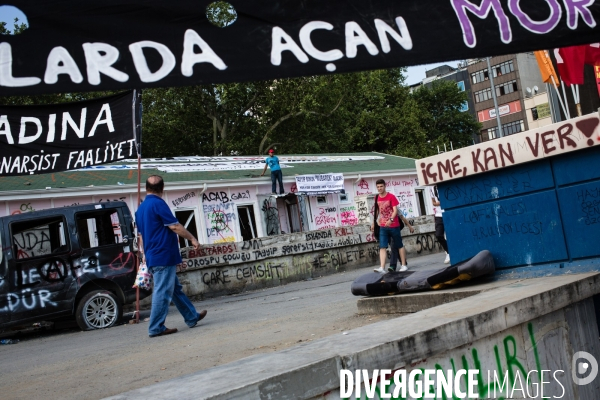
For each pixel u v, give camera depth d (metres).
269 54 3.10
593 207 5.79
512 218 6.33
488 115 92.56
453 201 6.79
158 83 2.86
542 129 5.98
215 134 37.75
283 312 8.20
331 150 45.31
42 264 10.45
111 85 2.76
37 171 8.24
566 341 4.96
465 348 3.98
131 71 2.82
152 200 7.60
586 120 5.73
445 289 6.12
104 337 8.81
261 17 3.13
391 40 3.38
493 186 6.46
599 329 5.53
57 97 24.67
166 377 4.55
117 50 2.81
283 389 2.96
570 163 5.93
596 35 3.82
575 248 5.91
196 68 2.94
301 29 3.19
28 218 10.52
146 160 26.70
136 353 6.21
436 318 4.09
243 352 5.11
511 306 4.30
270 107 36.97
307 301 9.57
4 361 7.69
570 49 6.68
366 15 3.34
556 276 5.74
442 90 61.94
